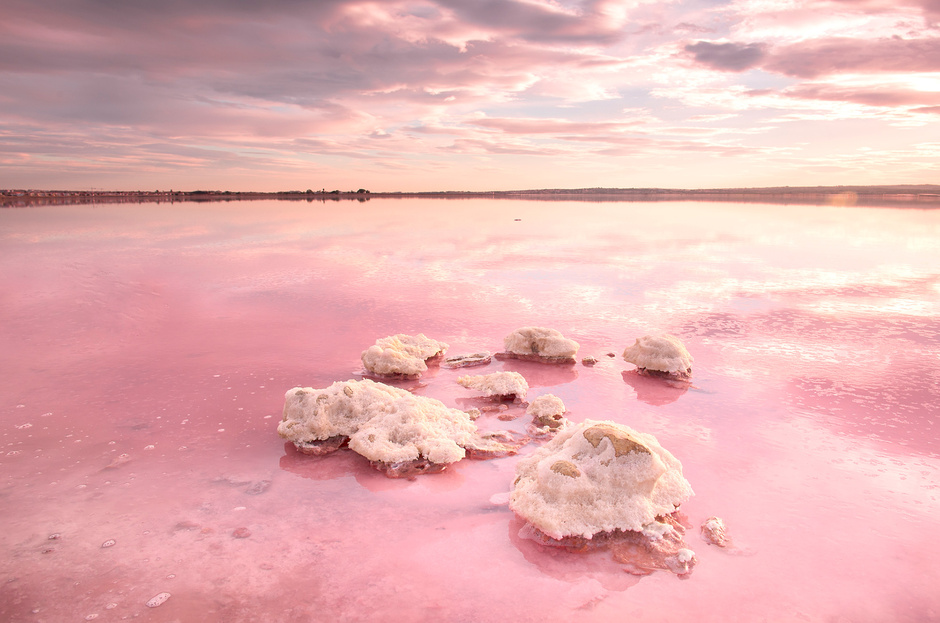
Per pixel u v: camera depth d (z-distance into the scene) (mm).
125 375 2279
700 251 6203
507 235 8266
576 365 2518
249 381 2242
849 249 6320
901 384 2223
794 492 1538
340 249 6387
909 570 1277
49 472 1598
